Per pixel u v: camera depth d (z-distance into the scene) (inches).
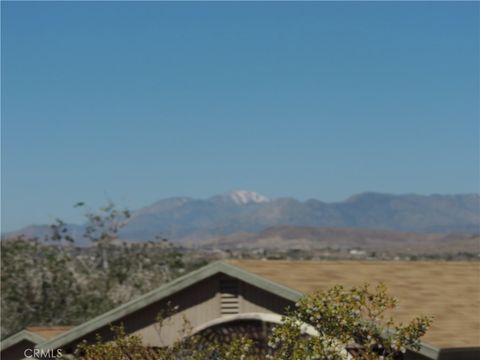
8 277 2065.7
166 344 1060.5
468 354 859.4
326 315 783.7
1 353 1305.4
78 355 1048.8
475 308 986.7
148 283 2231.8
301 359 773.3
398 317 925.2
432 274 1119.6
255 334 1005.8
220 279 1049.5
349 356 844.6
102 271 2266.2
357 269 1103.6
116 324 1086.4
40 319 2089.1
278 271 1041.5
